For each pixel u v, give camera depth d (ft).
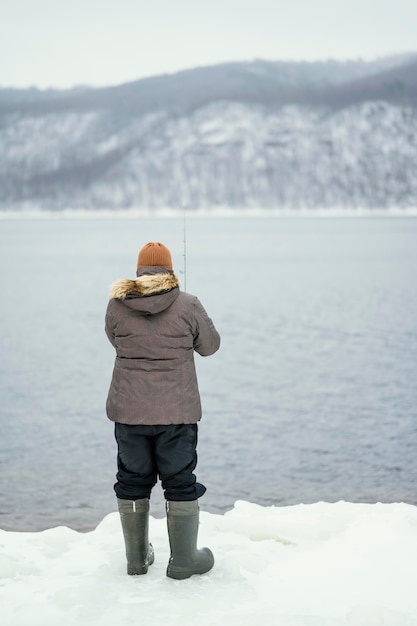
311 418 56.18
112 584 10.70
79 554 12.10
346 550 11.98
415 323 113.60
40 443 48.49
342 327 112.16
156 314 10.73
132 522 11.00
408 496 35.47
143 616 9.57
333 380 72.38
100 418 57.16
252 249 369.09
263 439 49.55
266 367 81.46
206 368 82.12
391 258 284.82
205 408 61.41
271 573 11.16
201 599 10.12
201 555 11.09
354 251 340.18
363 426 52.65
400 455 43.98
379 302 145.38
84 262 283.59
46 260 298.56
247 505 14.89
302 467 41.73
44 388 70.54
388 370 76.59
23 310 143.95
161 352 10.66
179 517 10.82
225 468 41.93
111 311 10.96
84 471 40.73
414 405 59.88
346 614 9.58
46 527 29.96
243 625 9.14
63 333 112.16
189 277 211.20
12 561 11.48
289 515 14.25
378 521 13.50
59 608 9.90
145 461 10.92
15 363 85.81
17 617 9.60
